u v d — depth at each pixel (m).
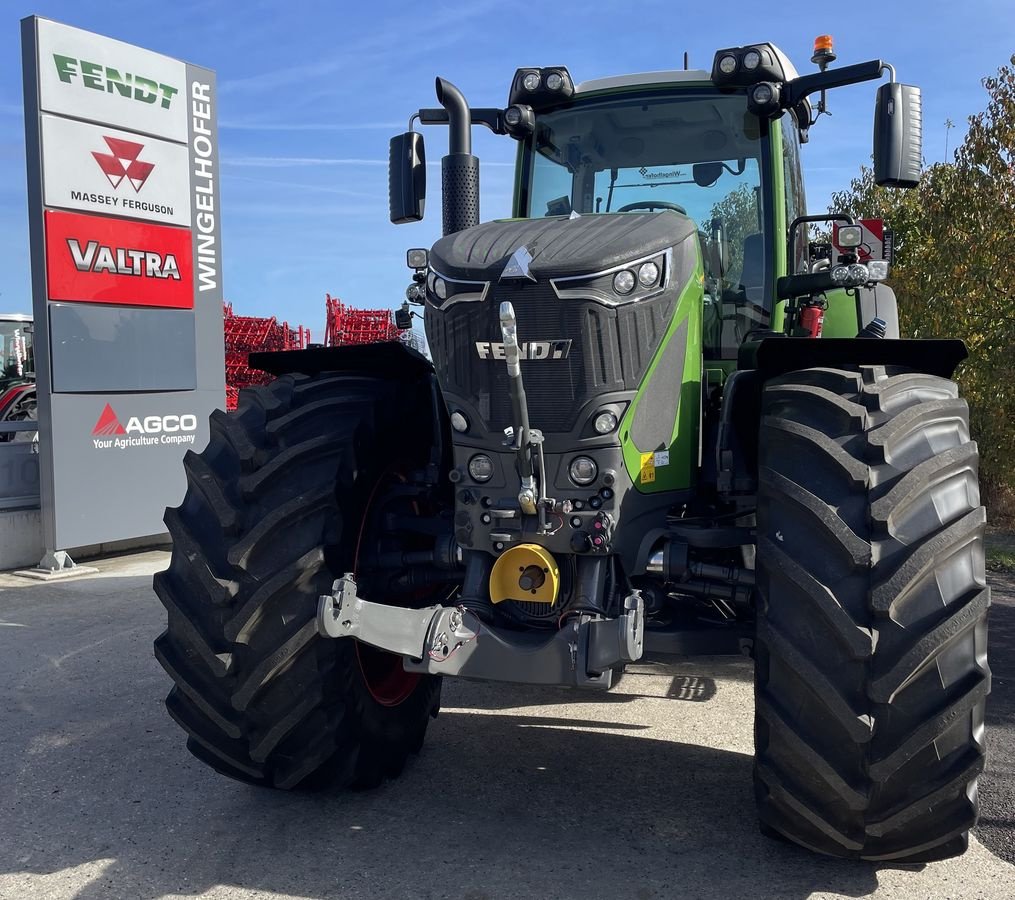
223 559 2.79
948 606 2.37
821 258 4.84
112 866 2.74
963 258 9.27
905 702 2.36
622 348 2.77
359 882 2.64
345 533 2.89
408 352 3.26
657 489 2.92
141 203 7.83
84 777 3.38
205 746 2.93
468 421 2.87
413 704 3.37
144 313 7.88
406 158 3.68
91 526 7.49
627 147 4.07
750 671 4.69
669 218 3.07
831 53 4.36
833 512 2.45
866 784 2.38
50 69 7.17
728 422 3.07
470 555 2.92
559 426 2.77
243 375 16.86
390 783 3.32
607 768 3.45
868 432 2.56
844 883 2.63
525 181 4.22
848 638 2.33
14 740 3.75
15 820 3.04
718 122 3.95
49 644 5.16
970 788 2.40
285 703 2.78
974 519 2.45
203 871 2.71
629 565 2.86
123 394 7.71
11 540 7.39
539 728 3.88
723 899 2.54
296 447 2.89
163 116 8.02
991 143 9.09
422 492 3.26
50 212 7.17
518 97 4.14
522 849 2.83
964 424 2.75
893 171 3.32
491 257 2.86
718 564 3.05
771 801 2.56
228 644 2.75
